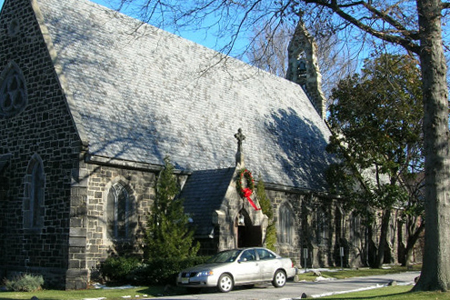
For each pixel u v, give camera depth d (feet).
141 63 92.48
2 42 82.69
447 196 48.37
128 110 82.07
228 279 63.10
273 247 86.33
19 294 61.26
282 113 120.47
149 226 75.41
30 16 79.77
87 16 89.35
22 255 74.38
